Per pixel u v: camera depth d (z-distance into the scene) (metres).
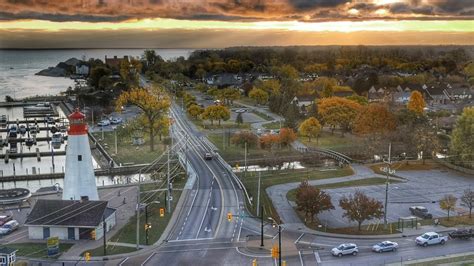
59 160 193.25
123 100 197.75
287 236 102.88
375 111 181.75
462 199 116.94
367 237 102.38
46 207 104.06
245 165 157.88
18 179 165.75
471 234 101.31
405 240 100.81
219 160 170.38
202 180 145.75
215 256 93.12
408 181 143.50
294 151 181.62
